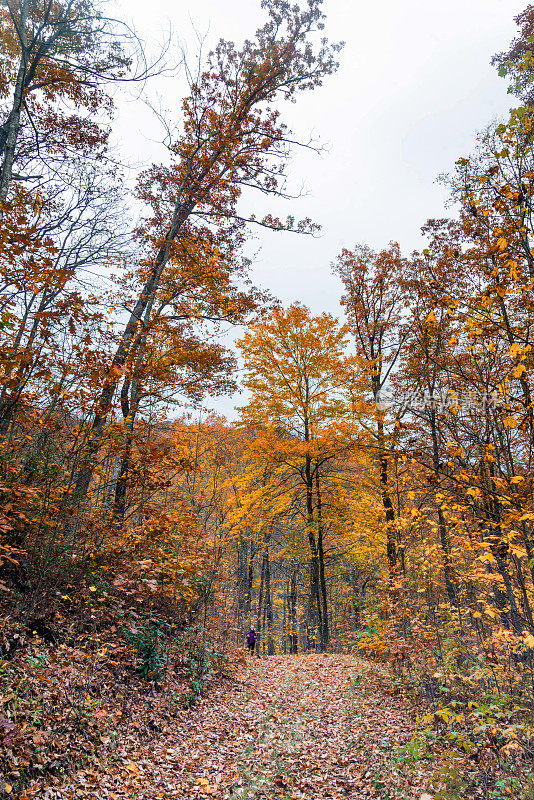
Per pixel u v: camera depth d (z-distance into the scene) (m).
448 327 6.81
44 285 5.48
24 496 6.05
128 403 9.80
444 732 5.94
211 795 4.70
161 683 7.02
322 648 15.90
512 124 4.34
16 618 5.65
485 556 4.37
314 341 14.95
